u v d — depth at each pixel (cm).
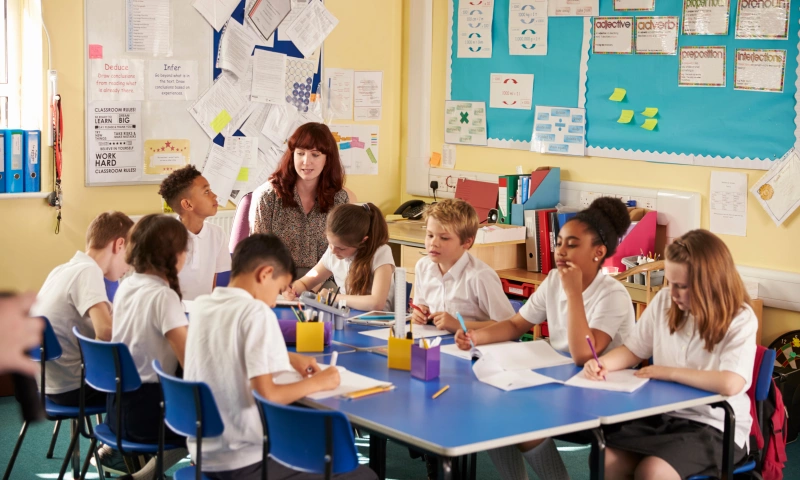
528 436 204
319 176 405
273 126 550
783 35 425
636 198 485
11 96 473
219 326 231
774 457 270
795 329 429
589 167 512
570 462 375
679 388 247
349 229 346
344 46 575
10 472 336
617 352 271
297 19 550
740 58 441
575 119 514
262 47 538
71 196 480
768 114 433
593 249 284
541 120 530
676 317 261
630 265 442
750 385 259
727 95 448
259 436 231
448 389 241
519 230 501
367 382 245
